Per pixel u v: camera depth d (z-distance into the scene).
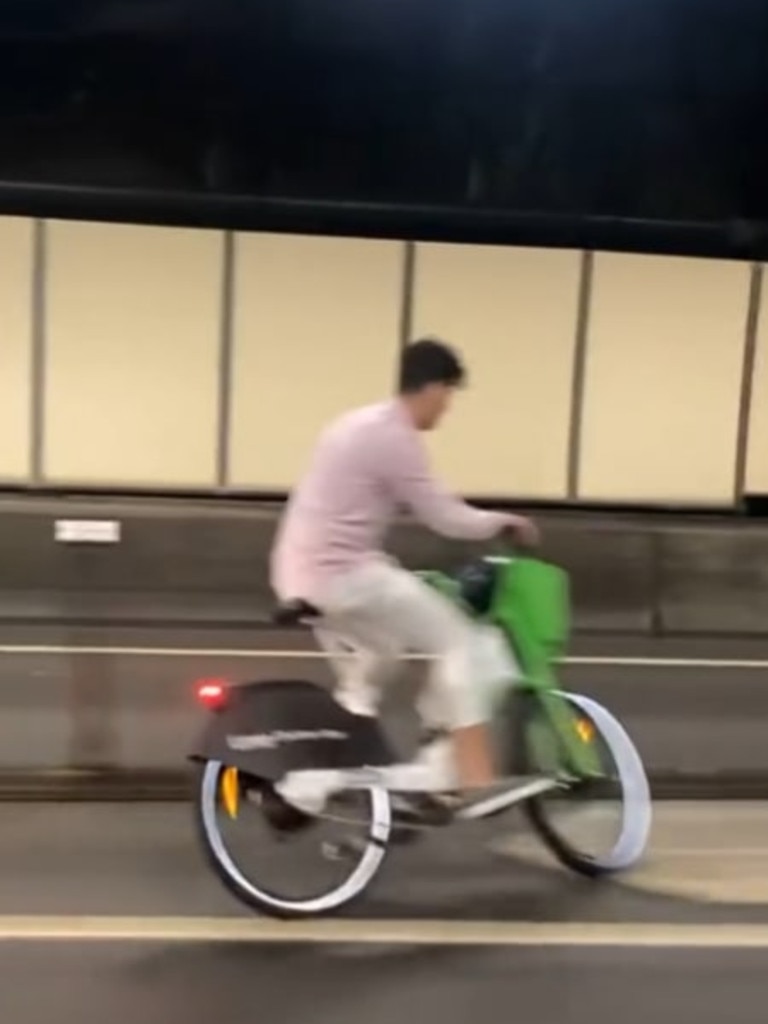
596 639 10.95
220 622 10.91
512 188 11.96
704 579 11.45
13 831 6.52
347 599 5.55
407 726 6.21
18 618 10.75
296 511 5.69
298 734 5.53
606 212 12.05
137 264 11.75
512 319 12.12
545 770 5.95
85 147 11.55
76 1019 4.61
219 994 4.83
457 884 5.96
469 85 11.80
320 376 12.08
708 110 11.96
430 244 11.98
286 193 11.80
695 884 6.05
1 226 11.55
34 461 11.93
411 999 4.84
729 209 12.12
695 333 12.30
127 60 11.45
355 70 11.70
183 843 6.42
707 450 12.42
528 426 12.27
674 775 7.64
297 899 5.52
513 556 7.32
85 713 8.22
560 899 5.83
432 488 5.58
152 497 12.00
